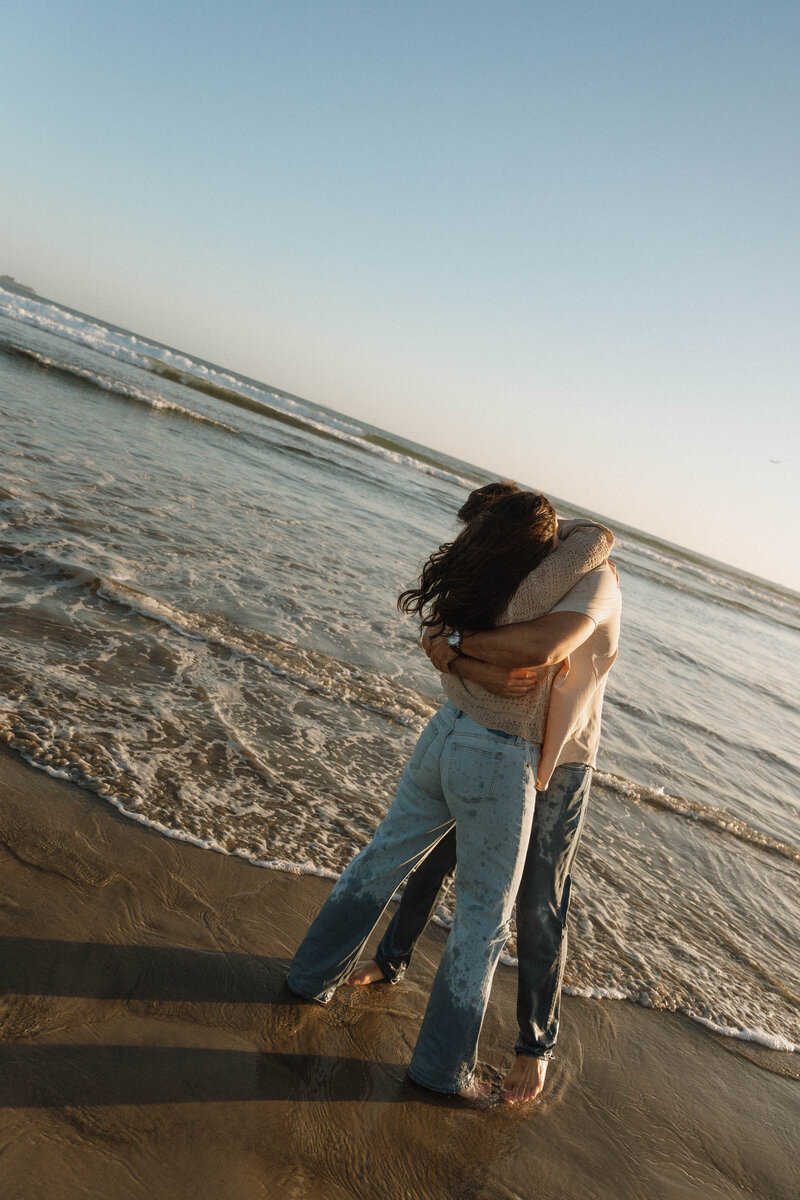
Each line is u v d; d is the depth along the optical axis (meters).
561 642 1.88
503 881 2.06
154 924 2.38
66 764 3.05
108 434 11.87
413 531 14.69
